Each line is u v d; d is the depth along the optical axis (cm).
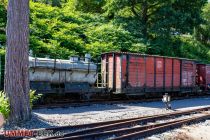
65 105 1745
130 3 3944
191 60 2864
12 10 1238
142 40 3566
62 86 1967
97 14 4197
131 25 3741
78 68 1989
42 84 1816
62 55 2584
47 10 3319
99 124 1194
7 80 1237
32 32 2744
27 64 1268
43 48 2539
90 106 1816
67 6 4422
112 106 1867
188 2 4066
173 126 1239
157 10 4028
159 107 1925
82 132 1026
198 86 3011
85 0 4475
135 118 1339
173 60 2634
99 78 2620
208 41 5556
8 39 1244
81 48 2866
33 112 1477
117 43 3269
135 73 2266
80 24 3494
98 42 3075
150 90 2392
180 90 2714
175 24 3841
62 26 3131
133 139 1018
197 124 1370
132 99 2323
